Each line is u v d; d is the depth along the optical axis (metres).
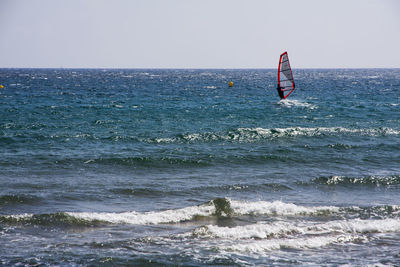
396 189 49.03
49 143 71.81
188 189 47.69
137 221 37.59
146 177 52.75
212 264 28.95
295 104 144.00
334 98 172.50
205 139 76.88
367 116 112.31
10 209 39.81
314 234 35.34
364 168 58.56
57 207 40.88
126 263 28.73
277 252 31.52
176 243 32.72
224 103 148.25
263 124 97.56
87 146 70.25
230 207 40.88
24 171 53.78
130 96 179.12
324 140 77.62
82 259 29.12
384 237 35.00
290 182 51.03
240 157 63.09
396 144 73.62
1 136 75.50
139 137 78.25
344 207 42.06
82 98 165.62
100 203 42.50
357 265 29.28
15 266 27.72
